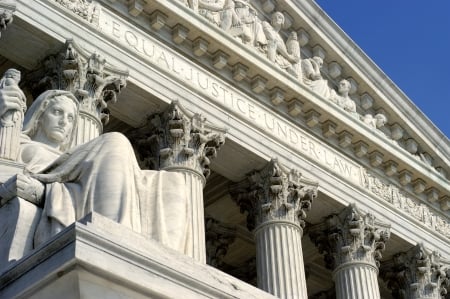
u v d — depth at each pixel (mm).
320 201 35562
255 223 32750
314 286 42750
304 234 37750
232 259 40312
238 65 32812
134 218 8383
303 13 37688
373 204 37719
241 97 33219
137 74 29000
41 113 11352
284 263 30906
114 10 29469
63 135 11305
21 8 26156
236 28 33781
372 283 34906
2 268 7703
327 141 36688
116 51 28594
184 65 31203
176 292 7090
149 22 30422
